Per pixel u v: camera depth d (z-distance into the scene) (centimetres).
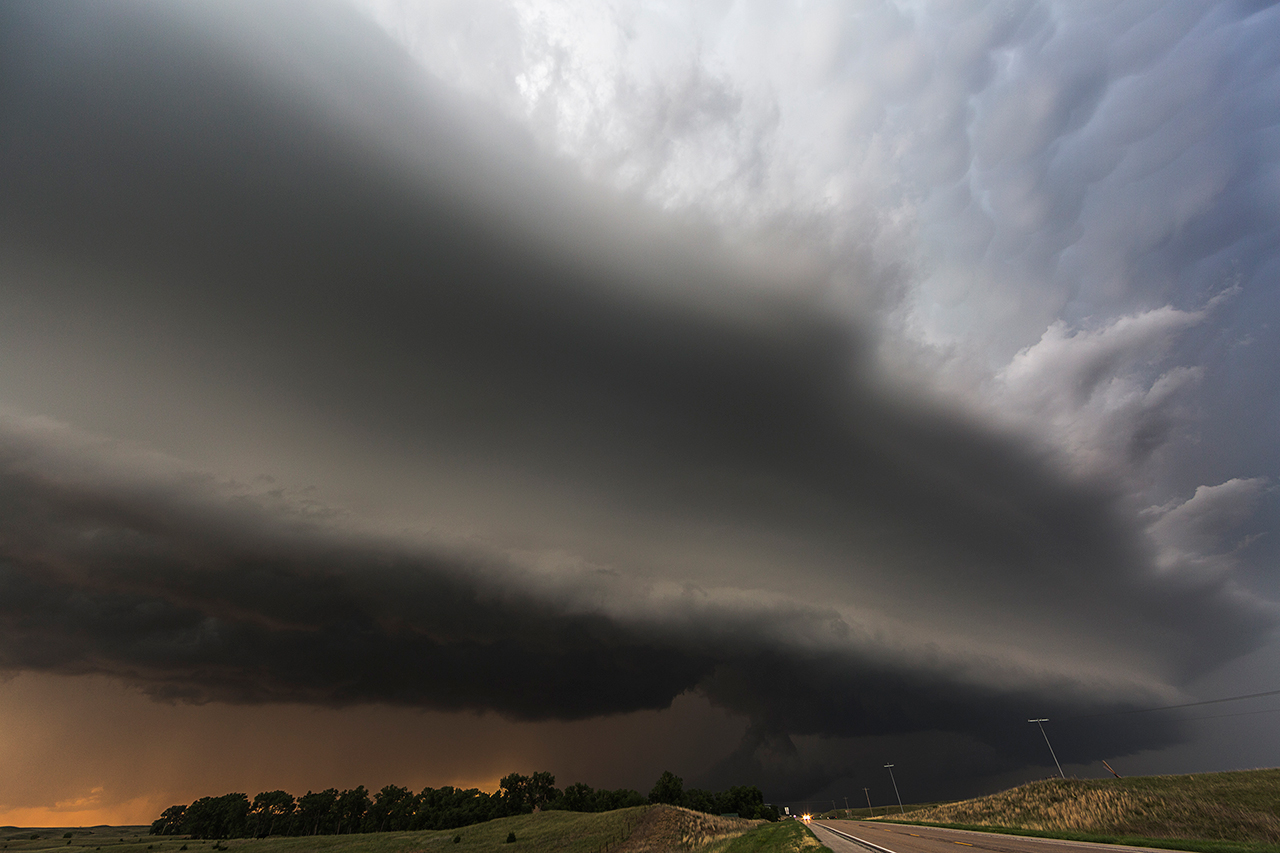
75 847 14012
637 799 19425
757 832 6988
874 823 8400
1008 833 4916
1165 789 8025
